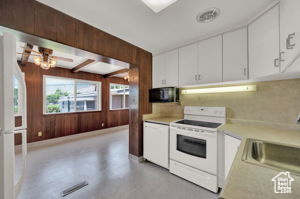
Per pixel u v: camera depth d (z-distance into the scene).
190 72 2.23
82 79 4.42
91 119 4.61
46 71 3.65
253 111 1.83
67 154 2.90
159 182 1.90
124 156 2.82
